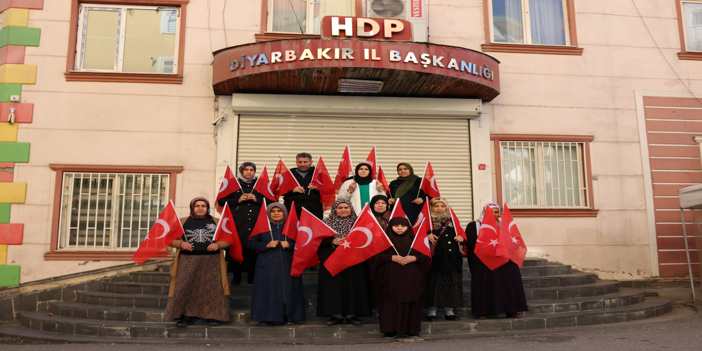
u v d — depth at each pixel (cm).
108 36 941
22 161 869
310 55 823
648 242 966
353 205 697
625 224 967
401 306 581
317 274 748
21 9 912
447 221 660
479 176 955
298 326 605
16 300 804
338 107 938
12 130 877
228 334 600
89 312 678
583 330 622
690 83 1027
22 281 838
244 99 916
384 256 588
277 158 928
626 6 1034
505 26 1020
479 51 980
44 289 827
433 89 918
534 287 779
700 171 1000
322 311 601
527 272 826
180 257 609
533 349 520
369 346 553
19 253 845
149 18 955
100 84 909
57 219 862
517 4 1031
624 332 600
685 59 1031
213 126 923
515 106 985
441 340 582
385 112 947
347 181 716
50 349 555
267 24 968
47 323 666
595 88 1006
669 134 1006
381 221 635
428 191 728
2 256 841
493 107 981
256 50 842
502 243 636
